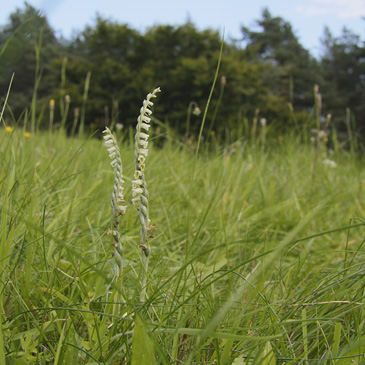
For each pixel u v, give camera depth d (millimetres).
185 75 19375
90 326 1552
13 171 2160
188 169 4812
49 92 26438
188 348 1598
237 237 3139
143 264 1586
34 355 1596
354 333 1674
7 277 1768
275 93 32688
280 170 5609
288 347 1591
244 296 1979
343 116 36406
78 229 2896
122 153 4281
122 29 22500
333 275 2025
